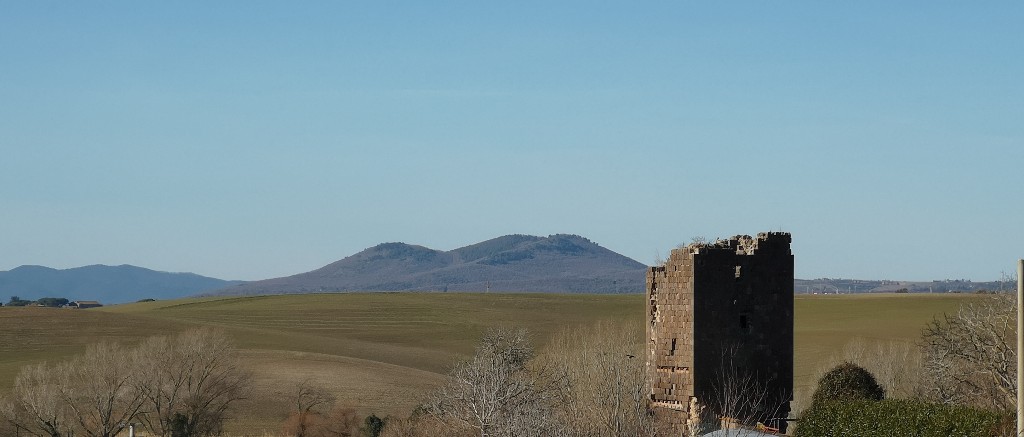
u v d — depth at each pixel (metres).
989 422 50.12
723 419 61.44
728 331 68.44
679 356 68.44
